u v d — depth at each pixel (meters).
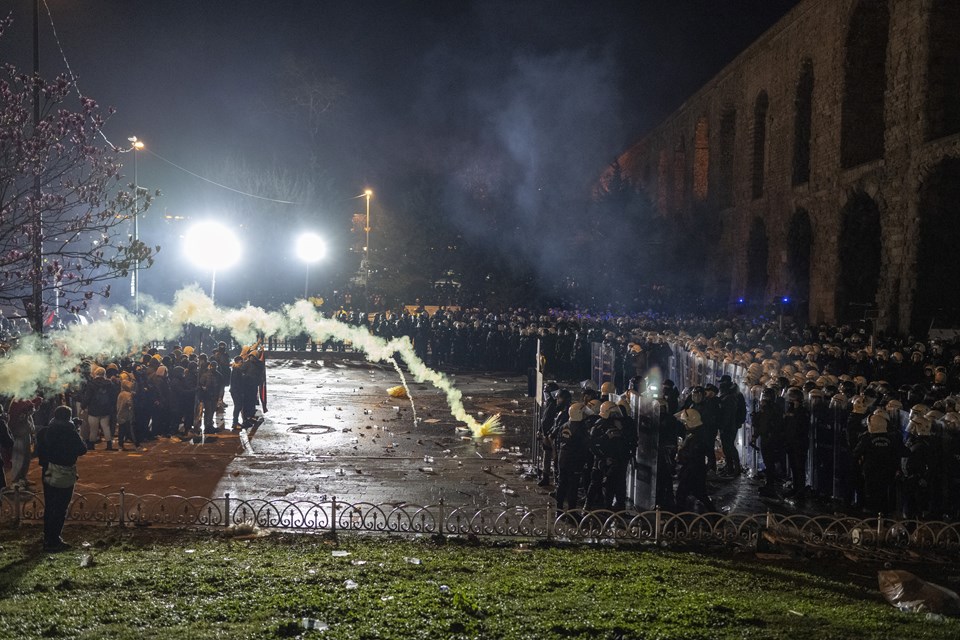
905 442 13.07
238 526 11.31
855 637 7.42
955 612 8.44
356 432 19.75
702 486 12.67
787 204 41.19
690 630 7.44
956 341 25.48
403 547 10.65
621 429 12.67
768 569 10.04
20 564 9.57
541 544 11.01
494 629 7.42
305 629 7.40
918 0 29.50
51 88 15.23
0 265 14.76
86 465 15.77
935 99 28.89
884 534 11.13
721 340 26.95
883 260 31.72
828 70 36.66
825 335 29.20
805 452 14.23
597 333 31.72
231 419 21.55
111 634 7.23
